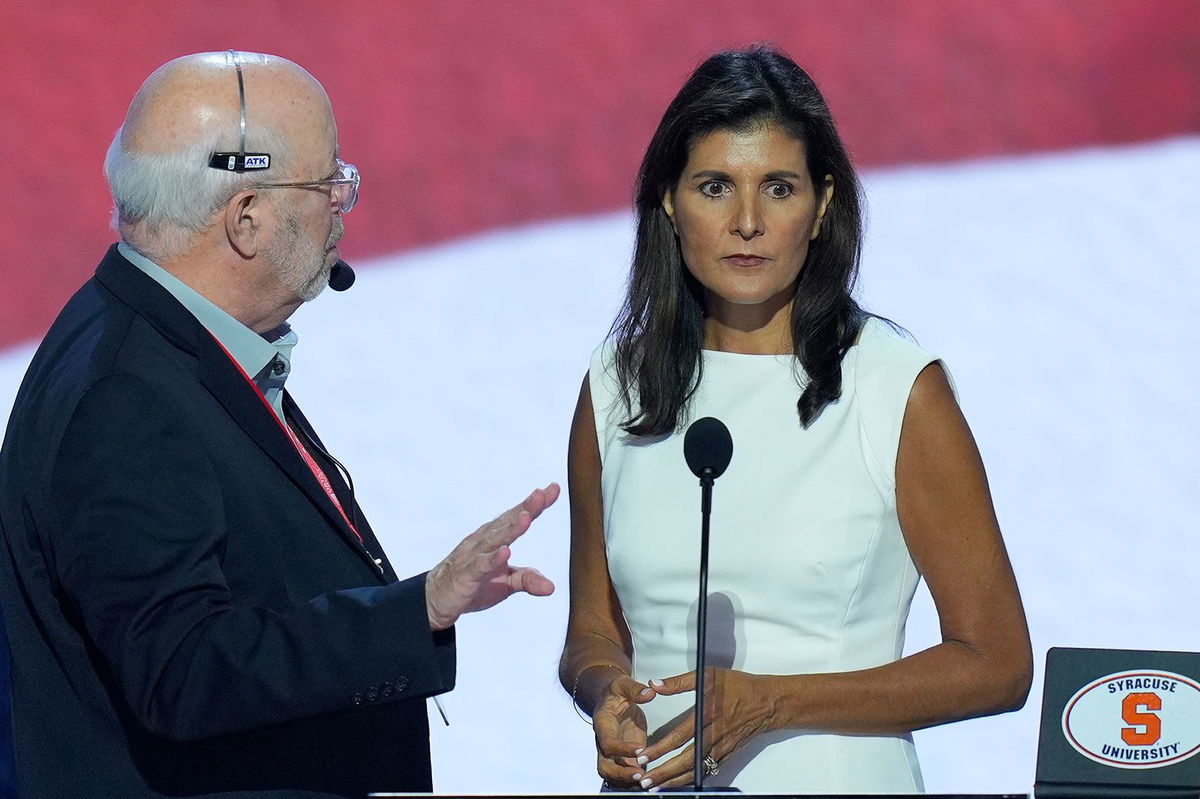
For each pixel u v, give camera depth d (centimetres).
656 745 864
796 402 955
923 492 925
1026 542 2033
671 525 959
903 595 952
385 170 2858
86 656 865
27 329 2562
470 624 1925
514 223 2778
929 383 930
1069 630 1869
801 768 924
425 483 2155
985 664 906
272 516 884
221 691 801
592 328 2495
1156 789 724
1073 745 731
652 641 962
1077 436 2230
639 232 988
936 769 1677
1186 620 1888
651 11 3091
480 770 1662
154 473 826
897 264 2591
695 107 914
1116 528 2059
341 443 2239
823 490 932
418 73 3011
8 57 2958
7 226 2742
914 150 2889
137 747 861
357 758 902
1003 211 2722
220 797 863
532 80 3002
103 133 2894
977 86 2998
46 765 865
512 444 2239
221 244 912
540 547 2025
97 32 3011
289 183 917
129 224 916
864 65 3014
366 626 812
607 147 2906
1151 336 2433
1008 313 2481
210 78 916
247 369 929
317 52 3027
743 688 880
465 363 2423
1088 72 3016
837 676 902
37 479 849
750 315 973
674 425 973
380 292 2614
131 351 875
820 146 921
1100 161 2844
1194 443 2216
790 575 929
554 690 1808
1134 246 2630
